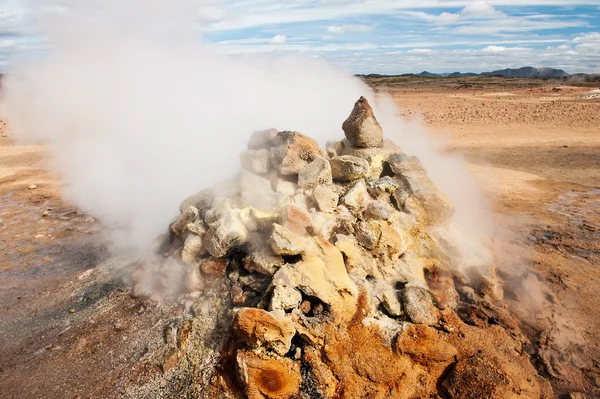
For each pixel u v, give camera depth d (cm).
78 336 595
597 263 765
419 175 702
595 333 582
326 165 661
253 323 470
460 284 619
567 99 3016
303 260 527
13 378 535
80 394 504
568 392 495
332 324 502
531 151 1627
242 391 474
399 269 594
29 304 689
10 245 912
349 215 625
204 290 589
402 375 480
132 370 524
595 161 1452
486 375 474
